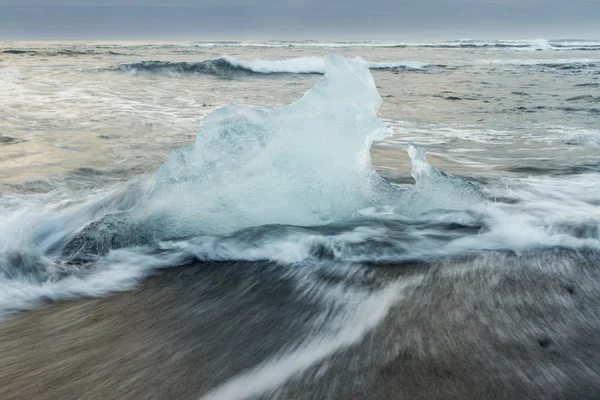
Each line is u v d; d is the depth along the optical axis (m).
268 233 3.35
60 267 2.94
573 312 2.43
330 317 2.39
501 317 2.37
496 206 4.04
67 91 12.16
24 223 3.52
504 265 3.00
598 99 12.00
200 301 2.59
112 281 2.81
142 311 2.49
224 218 3.44
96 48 35.94
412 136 7.64
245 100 11.66
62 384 1.87
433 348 2.09
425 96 12.94
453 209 3.81
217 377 1.91
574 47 49.28
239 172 3.50
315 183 3.60
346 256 3.11
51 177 4.82
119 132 7.25
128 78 16.22
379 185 3.98
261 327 2.31
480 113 10.12
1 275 2.77
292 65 20.61
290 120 3.71
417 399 1.75
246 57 26.81
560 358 2.01
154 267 2.99
